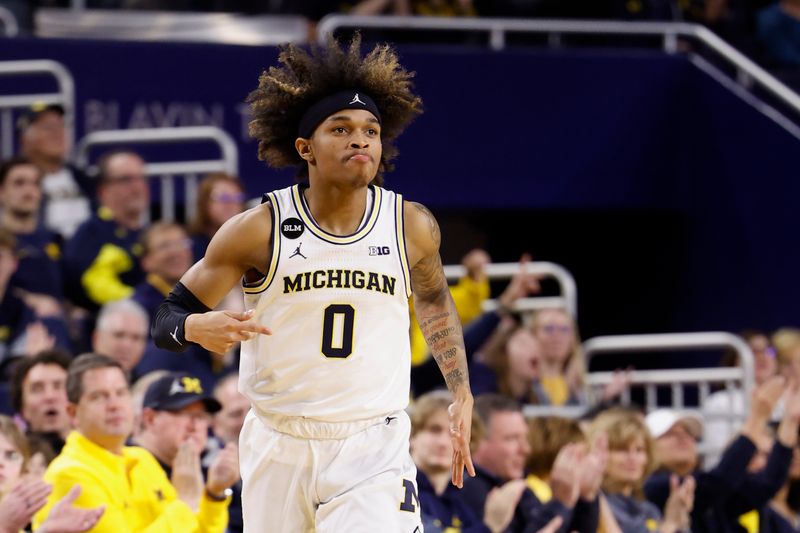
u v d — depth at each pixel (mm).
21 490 13297
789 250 27609
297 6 29297
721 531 19547
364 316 11219
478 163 27688
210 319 10625
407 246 11422
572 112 28078
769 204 27875
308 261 11125
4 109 24922
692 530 19438
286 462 11422
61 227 23031
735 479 19406
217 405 16172
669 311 29672
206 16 28500
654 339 24328
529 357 22234
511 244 31047
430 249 11586
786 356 24625
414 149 27484
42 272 21703
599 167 28156
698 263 28922
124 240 22734
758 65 31156
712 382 27547
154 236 21312
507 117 27828
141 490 15172
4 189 21859
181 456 15648
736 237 28266
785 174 27703
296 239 11156
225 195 22422
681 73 28422
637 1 30094
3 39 25406
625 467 18594
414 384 22672
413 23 27594
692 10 31125
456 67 27609
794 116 29312
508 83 27828
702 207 28547
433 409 17297
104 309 20688
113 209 22828
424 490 17141
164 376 16234
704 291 28906
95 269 22297
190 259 21531
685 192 28500
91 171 24547
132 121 25875
